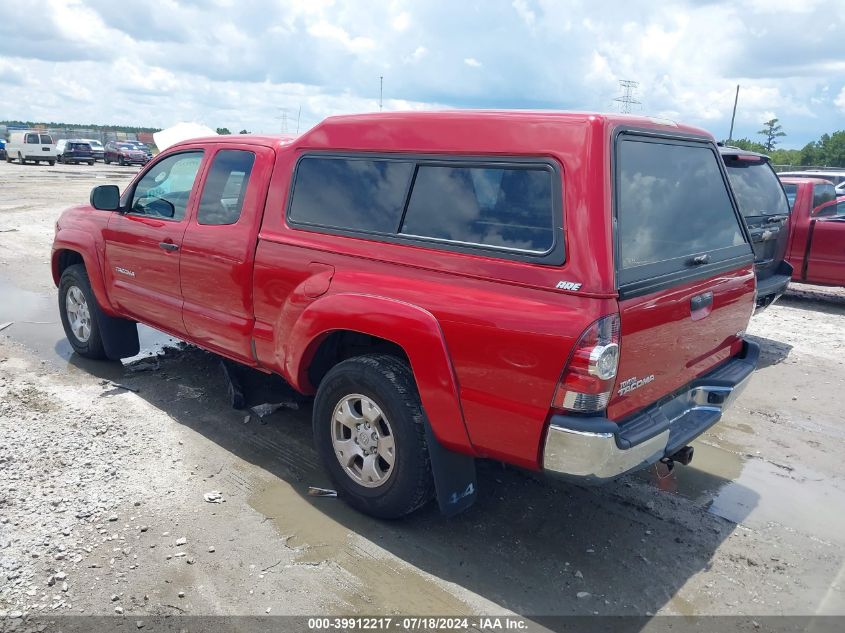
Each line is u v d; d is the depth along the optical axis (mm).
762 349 7172
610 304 2773
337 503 3834
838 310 9188
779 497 4168
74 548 3293
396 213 3490
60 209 16859
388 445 3492
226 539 3439
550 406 2883
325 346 3916
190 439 4496
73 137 59969
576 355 2771
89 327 5762
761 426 5242
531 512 3861
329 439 3773
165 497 3785
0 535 3348
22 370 5609
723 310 3744
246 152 4371
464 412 3158
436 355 3160
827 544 3680
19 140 37656
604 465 2857
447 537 3576
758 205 6875
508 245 3045
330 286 3641
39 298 8164
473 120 3227
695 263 3420
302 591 3096
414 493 3436
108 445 4332
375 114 3666
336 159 3828
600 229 2807
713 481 4348
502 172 3123
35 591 2988
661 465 4352
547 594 3166
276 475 4109
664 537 3680
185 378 5570
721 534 3732
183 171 4836
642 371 3094
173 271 4750
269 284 4055
